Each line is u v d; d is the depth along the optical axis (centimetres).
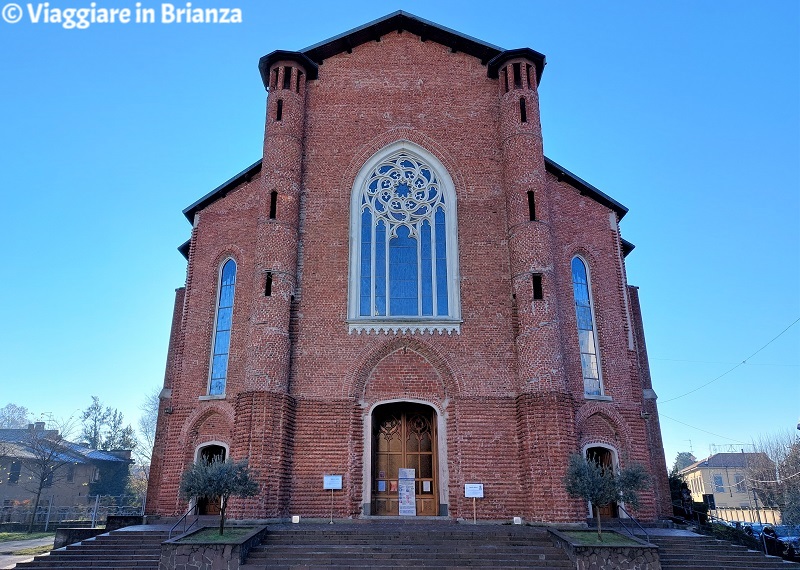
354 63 3025
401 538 1950
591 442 2542
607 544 1781
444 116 2931
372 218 2791
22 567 1814
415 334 2567
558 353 2427
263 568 1706
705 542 2055
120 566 1811
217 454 2595
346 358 2531
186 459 2553
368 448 2458
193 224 2994
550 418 2322
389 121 2919
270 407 2345
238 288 2747
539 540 1969
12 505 6116
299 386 2491
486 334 2569
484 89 2988
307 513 2325
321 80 2989
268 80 2994
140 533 2016
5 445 6506
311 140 2878
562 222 2830
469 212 2761
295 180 2733
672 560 1916
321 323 2580
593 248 2877
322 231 2723
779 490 6619
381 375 2548
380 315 2633
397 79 2997
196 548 1711
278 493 2262
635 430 2642
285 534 1956
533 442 2319
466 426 2436
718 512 7562
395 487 2491
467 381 2498
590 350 2719
